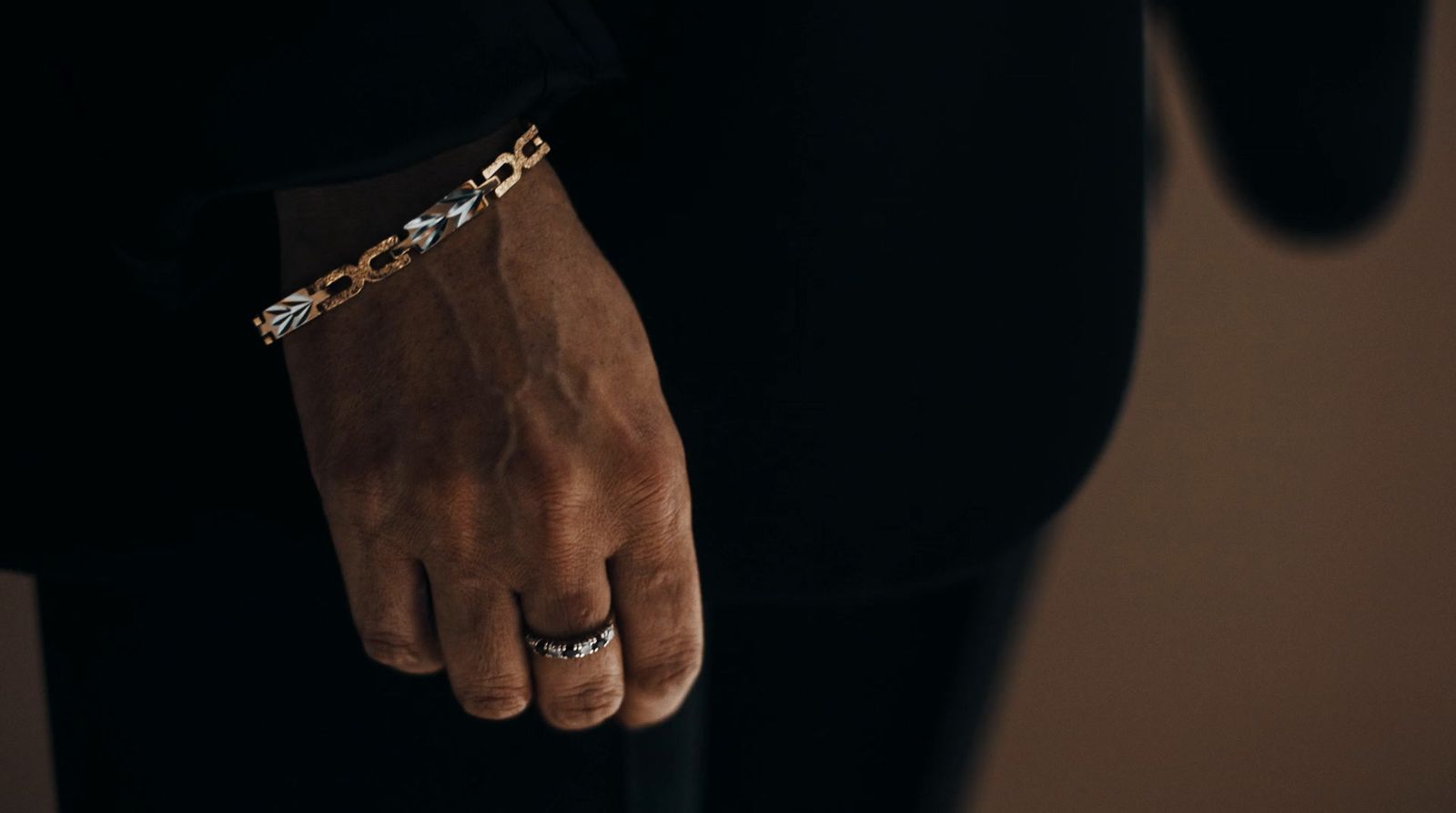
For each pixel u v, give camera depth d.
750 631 0.96
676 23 0.79
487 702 0.76
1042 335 0.84
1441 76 1.59
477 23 0.73
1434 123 1.60
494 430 0.74
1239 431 1.65
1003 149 0.82
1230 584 1.67
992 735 1.59
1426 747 1.67
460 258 0.74
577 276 0.75
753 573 0.84
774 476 0.83
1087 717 1.62
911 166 0.81
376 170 0.73
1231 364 1.64
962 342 0.83
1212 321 1.63
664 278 0.81
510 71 0.73
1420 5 0.92
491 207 0.74
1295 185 0.94
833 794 1.01
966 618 0.97
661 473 0.75
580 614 0.75
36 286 0.79
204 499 0.81
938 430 0.83
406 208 0.74
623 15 0.79
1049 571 1.62
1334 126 0.92
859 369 0.82
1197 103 0.97
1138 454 1.63
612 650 0.76
